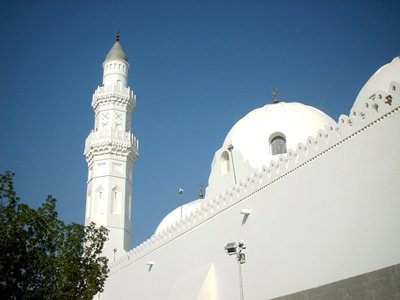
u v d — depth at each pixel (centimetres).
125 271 4534
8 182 2547
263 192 2950
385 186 2125
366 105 2327
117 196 5303
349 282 2122
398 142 2105
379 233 2100
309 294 2339
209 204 3497
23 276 2441
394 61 3038
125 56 6072
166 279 3797
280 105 4072
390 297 1920
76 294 2669
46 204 2683
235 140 3903
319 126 3812
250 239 2950
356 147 2334
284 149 3741
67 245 2742
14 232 2431
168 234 3956
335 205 2375
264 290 2714
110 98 5688
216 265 3212
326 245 2369
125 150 5475
